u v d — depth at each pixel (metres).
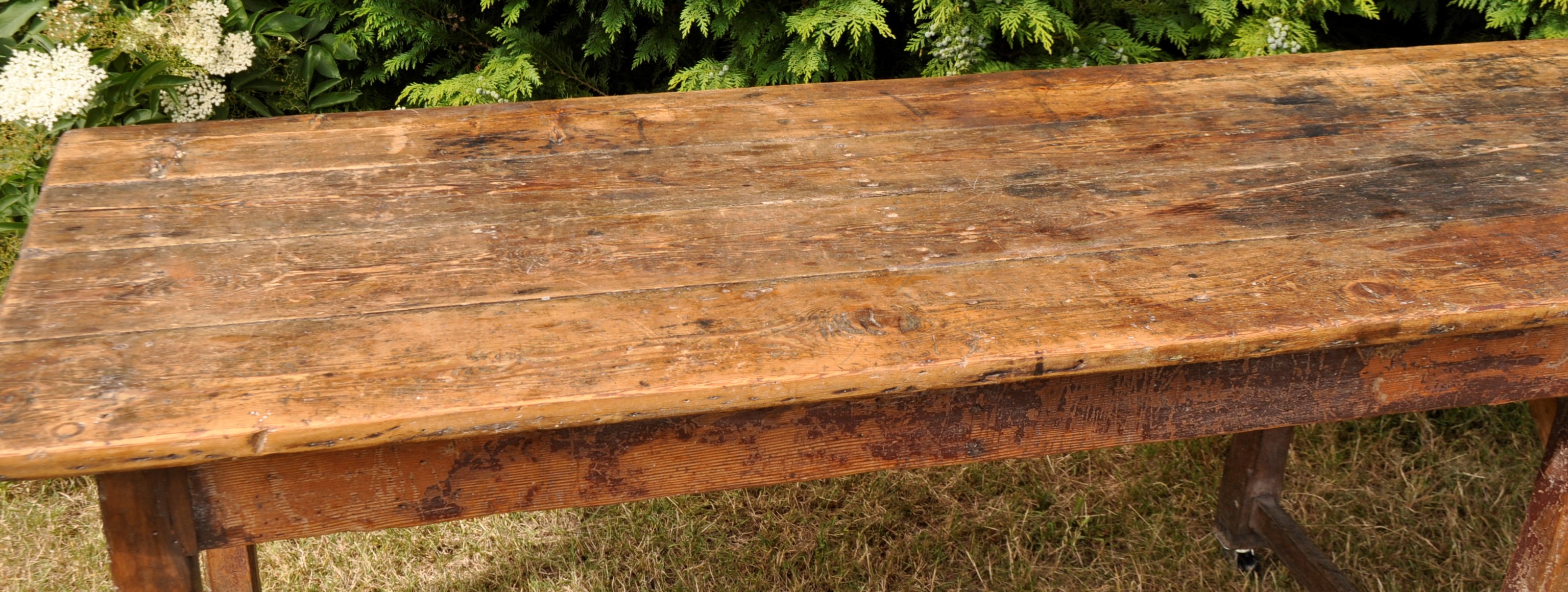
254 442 1.02
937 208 1.52
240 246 1.39
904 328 1.20
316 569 2.30
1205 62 2.15
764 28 3.21
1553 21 3.17
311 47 3.13
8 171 2.54
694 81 3.23
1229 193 1.56
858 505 2.49
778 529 2.42
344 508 1.18
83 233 1.42
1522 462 2.62
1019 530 2.42
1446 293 1.27
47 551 2.32
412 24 3.31
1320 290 1.28
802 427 1.23
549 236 1.43
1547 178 1.60
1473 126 1.82
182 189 1.57
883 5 3.38
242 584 1.79
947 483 2.56
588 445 1.19
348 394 1.07
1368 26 3.72
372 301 1.26
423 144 1.75
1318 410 1.36
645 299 1.27
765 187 1.60
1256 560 2.34
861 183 1.61
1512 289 1.28
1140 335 1.18
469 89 3.10
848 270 1.34
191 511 1.14
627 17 3.20
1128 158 1.70
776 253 1.38
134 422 1.02
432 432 1.06
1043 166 1.67
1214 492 2.55
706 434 1.21
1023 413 1.28
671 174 1.64
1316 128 1.82
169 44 2.68
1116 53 3.23
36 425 1.01
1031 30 3.23
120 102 2.62
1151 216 1.49
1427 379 1.36
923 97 1.98
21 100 2.42
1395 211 1.50
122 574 1.16
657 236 1.43
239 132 1.79
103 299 1.25
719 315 1.23
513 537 2.38
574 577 2.28
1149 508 2.50
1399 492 2.55
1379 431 2.74
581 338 1.18
